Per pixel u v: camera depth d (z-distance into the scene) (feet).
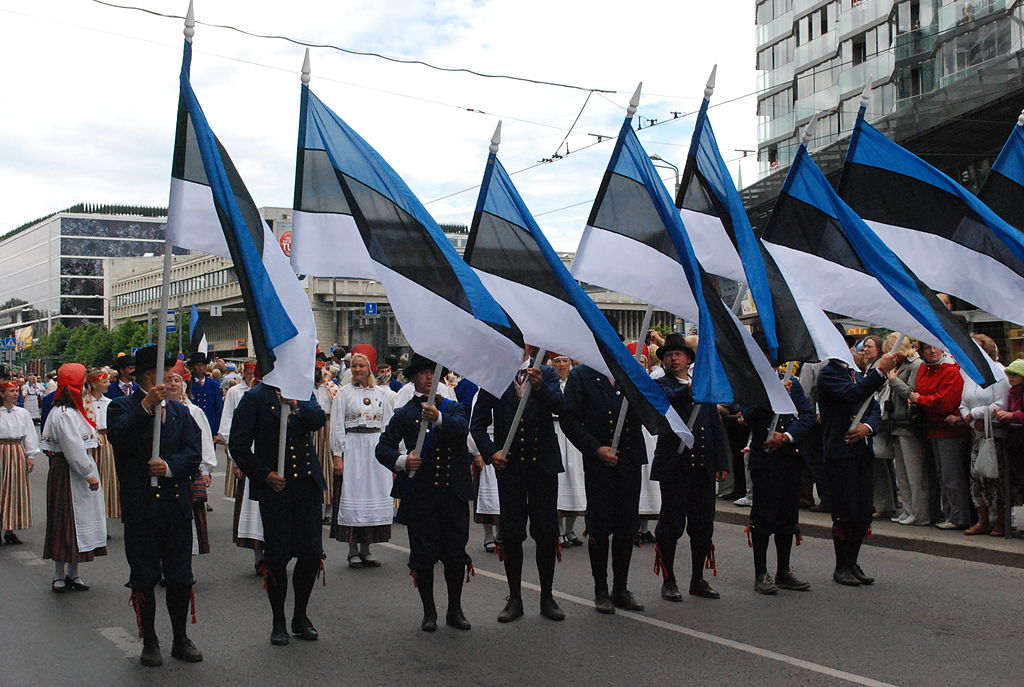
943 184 29.78
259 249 21.83
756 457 26.89
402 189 23.57
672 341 26.50
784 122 133.28
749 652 20.79
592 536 24.58
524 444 23.81
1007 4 77.10
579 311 23.95
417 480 23.06
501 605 25.68
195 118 21.45
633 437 24.64
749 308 64.95
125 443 20.31
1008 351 61.00
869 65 112.06
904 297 27.55
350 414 31.81
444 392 36.70
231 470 41.81
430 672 19.70
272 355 20.77
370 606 25.86
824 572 29.73
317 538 22.44
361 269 23.95
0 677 19.69
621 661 20.22
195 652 20.80
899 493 37.04
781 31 134.31
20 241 508.12
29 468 36.96
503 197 24.88
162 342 20.30
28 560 33.40
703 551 26.17
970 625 23.00
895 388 36.01
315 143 24.06
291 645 21.98
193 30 21.83
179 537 20.84
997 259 29.22
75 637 22.90
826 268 28.63
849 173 30.71
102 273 454.81
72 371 28.25
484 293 23.15
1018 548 30.50
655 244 25.79
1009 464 32.32
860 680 18.80
